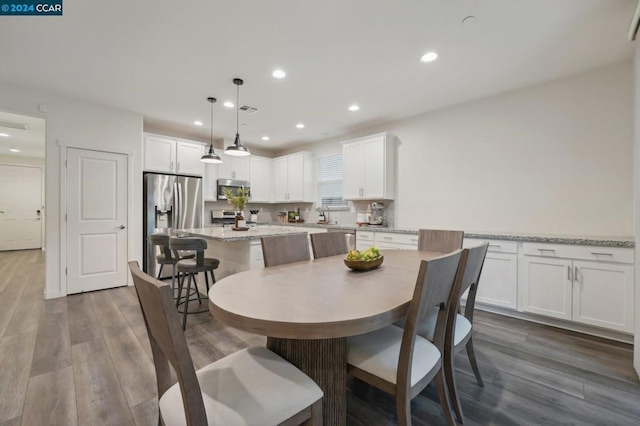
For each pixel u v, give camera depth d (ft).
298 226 16.96
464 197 12.16
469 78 9.92
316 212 18.85
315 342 4.20
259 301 3.77
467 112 12.08
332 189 18.20
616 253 7.66
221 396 3.11
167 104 12.34
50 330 8.37
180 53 8.40
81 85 10.48
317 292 4.18
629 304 7.48
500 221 11.21
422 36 7.62
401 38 7.70
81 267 12.09
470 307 5.88
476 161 11.83
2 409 5.11
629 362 6.73
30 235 24.76
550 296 8.64
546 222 10.20
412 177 13.85
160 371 3.50
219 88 10.75
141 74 9.65
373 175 14.38
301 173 18.71
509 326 8.81
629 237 8.57
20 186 24.29
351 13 6.75
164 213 14.55
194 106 12.57
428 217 13.28
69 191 11.78
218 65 9.09
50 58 8.63
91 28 7.24
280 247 6.55
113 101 12.01
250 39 7.74
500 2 6.38
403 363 3.64
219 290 4.27
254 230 11.88
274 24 7.14
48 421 4.85
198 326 8.77
